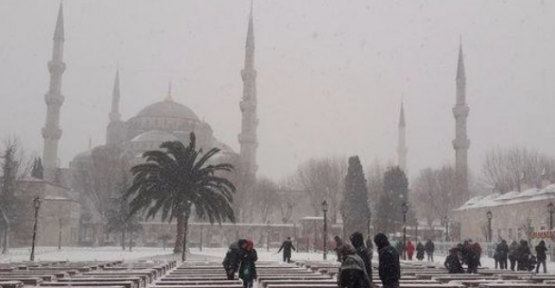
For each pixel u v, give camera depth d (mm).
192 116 170125
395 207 111375
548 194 67688
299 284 17516
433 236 104688
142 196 54781
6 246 67812
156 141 146375
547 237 50031
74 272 25562
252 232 108188
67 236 94812
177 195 54750
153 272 26875
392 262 13172
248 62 145000
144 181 55031
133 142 147250
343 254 12586
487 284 17922
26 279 20141
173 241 105500
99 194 113562
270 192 129500
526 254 33938
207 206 55688
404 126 175375
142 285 22531
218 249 84875
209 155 56750
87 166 126000
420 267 31656
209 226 106438
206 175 56062
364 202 104625
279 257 55188
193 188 55156
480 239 84312
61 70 141750
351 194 105125
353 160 107375
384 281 13195
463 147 131000
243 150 141750
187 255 57219
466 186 121250
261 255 61031
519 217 72938
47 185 94250
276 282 18406
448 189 118625
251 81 144750
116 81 185000
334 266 31422
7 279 20219
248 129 142750
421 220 135500
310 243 85812
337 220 126250
